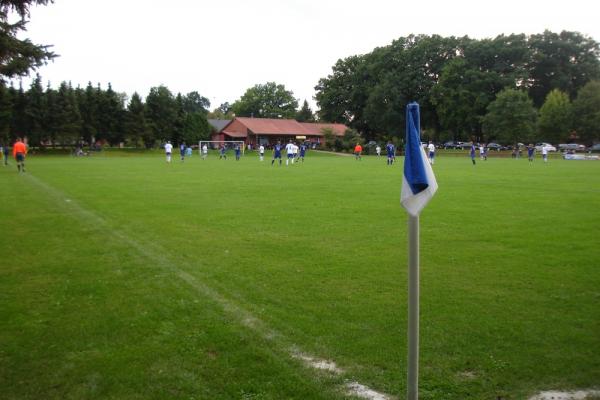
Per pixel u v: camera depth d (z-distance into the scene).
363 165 39.72
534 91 81.88
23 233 10.54
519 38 74.25
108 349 4.79
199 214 13.11
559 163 44.56
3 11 13.70
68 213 13.31
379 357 4.60
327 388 4.07
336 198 16.55
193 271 7.53
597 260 8.09
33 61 20.59
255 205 14.88
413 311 3.51
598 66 79.06
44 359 4.59
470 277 7.16
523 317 5.59
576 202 15.28
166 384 4.13
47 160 50.62
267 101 127.94
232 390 4.04
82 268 7.72
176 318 5.59
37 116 67.94
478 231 10.60
